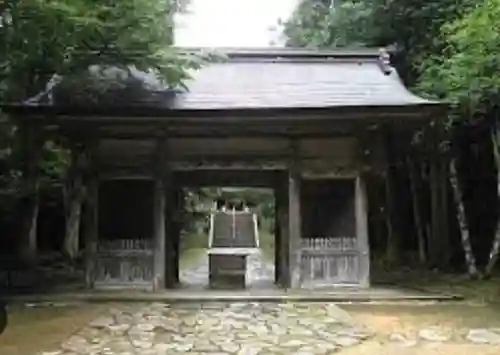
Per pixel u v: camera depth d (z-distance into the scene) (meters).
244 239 21.50
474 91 15.91
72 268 20.62
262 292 15.43
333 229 16.33
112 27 13.68
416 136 19.64
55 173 20.77
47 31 12.10
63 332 11.41
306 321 12.10
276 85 16.78
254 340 10.64
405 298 14.60
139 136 16.08
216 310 13.40
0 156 17.83
